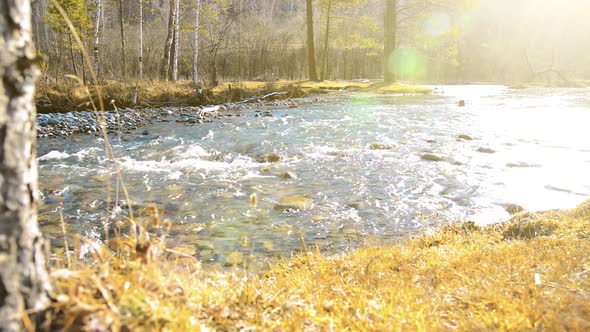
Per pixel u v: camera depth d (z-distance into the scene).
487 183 9.52
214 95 24.59
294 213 7.73
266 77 35.53
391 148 13.15
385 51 36.16
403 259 4.70
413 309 2.96
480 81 54.34
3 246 1.72
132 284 2.29
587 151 12.42
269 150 13.01
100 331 1.94
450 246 5.28
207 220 7.36
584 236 5.12
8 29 1.72
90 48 29.36
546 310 2.78
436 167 10.88
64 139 15.23
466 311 2.96
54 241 6.34
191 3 34.69
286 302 2.89
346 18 37.88
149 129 16.97
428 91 32.09
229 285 3.13
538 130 15.79
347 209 7.98
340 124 17.59
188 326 2.24
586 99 26.81
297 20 74.88
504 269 3.88
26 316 1.75
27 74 1.78
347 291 3.35
